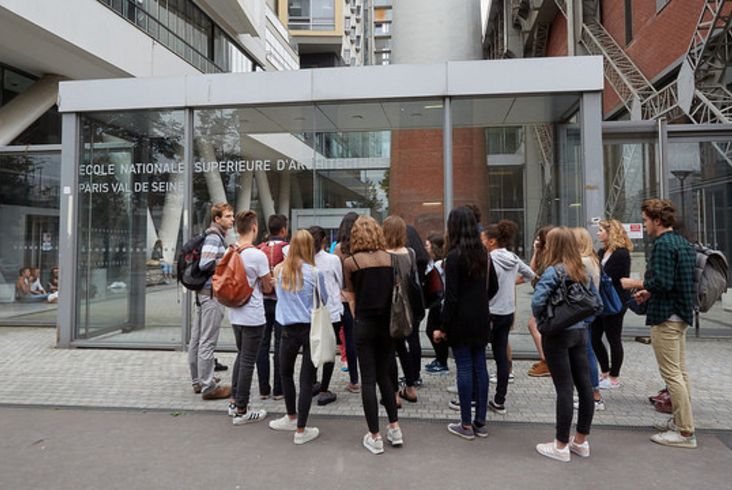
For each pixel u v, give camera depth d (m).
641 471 3.28
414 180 7.63
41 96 13.50
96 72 13.77
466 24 17.61
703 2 12.36
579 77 6.56
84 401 4.80
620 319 5.02
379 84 6.93
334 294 4.05
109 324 7.61
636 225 8.22
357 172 7.79
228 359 6.54
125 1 14.04
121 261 7.64
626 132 8.37
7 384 5.39
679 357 3.75
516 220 7.19
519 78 6.68
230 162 7.68
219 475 3.24
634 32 16.58
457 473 3.25
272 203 7.77
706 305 3.77
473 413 4.46
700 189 8.38
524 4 28.67
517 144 7.25
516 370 5.97
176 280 7.37
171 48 17.03
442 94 6.80
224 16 20.66
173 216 7.51
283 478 3.19
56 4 11.20
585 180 6.60
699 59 11.05
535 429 4.06
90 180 7.78
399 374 5.78
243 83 7.19
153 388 5.24
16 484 3.12
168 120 7.55
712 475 3.22
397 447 3.67
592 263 4.24
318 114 7.67
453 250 3.84
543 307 3.46
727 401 4.68
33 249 9.92
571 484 3.09
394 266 3.66
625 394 4.91
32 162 9.98
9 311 9.96
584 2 20.25
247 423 4.21
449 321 3.79
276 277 4.11
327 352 3.67
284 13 47.16
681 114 12.61
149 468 3.35
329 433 3.98
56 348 7.36
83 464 3.41
